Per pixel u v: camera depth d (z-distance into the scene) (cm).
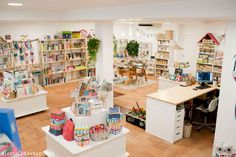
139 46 1198
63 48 941
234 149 391
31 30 869
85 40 1011
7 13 453
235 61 363
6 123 121
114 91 853
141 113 570
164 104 480
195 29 965
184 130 507
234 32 357
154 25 1109
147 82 987
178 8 334
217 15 296
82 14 493
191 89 576
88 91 464
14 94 574
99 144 336
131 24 1223
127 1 333
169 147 466
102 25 582
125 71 978
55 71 938
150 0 316
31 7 427
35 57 895
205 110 532
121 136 366
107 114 367
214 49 880
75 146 328
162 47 1088
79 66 1019
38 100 624
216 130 411
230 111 385
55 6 412
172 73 761
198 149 460
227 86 381
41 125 556
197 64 927
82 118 342
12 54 820
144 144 475
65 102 727
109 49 609
